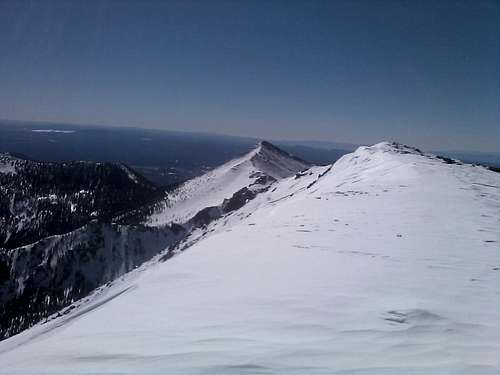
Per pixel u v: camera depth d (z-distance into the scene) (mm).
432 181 36375
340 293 9984
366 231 19047
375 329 7582
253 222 27859
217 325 7934
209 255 16375
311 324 7875
